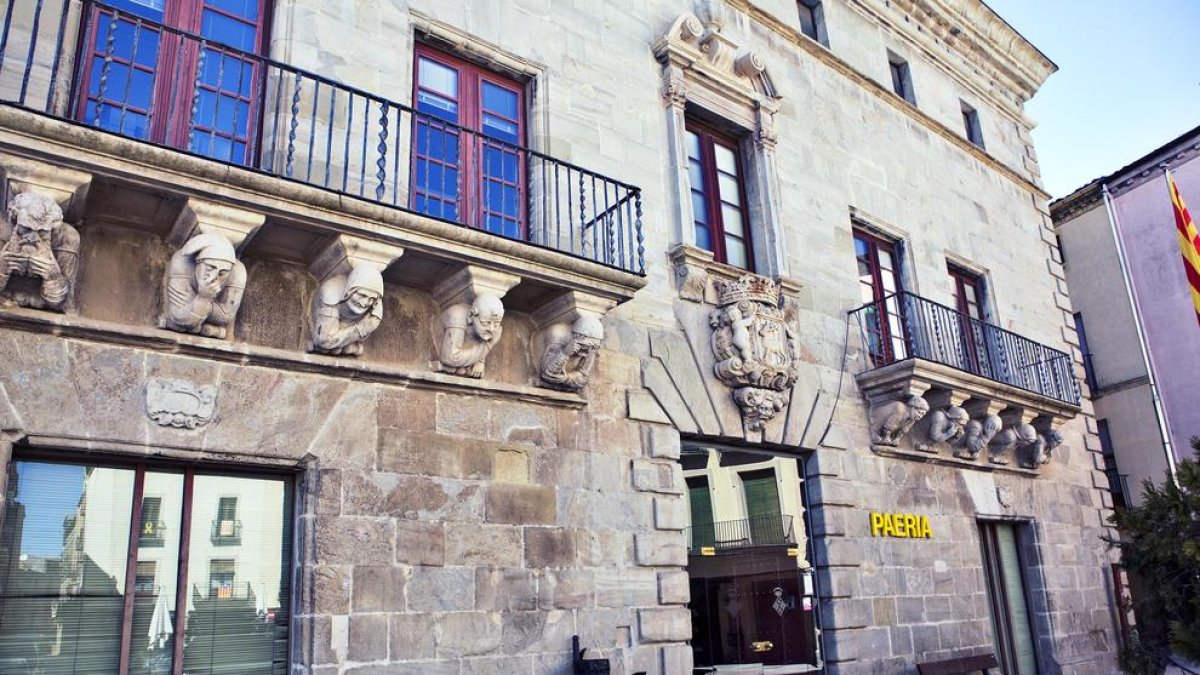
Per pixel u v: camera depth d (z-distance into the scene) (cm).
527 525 793
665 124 1086
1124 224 2192
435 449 754
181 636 635
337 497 690
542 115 957
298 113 765
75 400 601
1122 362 2153
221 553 666
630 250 881
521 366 839
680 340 996
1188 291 2044
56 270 577
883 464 1193
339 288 700
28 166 553
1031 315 1652
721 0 1238
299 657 654
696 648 936
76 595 607
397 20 863
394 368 741
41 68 649
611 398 902
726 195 1168
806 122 1305
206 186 612
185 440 637
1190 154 2064
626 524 871
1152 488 1292
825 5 1456
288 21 789
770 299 1070
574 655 789
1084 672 1395
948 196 1550
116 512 632
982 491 1347
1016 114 1862
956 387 1219
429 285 785
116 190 607
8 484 593
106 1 709
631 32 1089
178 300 631
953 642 1194
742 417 1034
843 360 1198
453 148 888
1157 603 1312
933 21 1684
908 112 1529
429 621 710
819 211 1259
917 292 1385
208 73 753
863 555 1114
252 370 676
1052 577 1418
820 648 1050
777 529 1055
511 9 966
